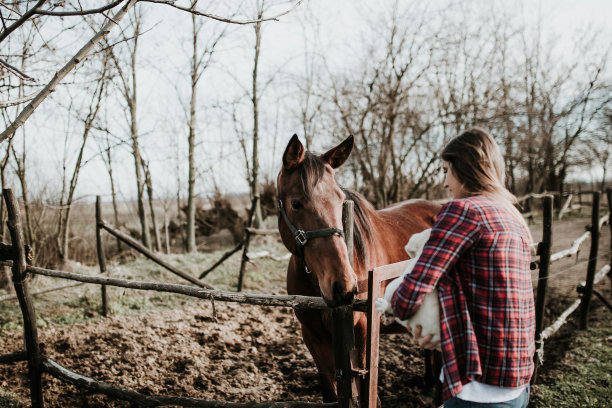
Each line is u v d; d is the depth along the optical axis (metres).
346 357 2.14
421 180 11.48
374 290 2.00
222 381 3.69
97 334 4.60
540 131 13.89
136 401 2.60
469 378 1.42
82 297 5.62
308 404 2.27
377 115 10.62
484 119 10.62
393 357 4.17
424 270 1.41
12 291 5.41
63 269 7.00
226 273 7.44
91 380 2.75
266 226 13.56
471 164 1.58
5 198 2.72
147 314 5.30
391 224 3.42
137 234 12.98
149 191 11.20
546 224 3.37
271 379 3.78
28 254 2.87
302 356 4.21
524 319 1.46
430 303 1.47
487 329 1.43
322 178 2.23
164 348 4.30
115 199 10.72
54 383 3.47
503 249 1.44
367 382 2.10
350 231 2.31
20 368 3.70
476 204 1.47
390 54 10.70
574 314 5.22
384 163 10.91
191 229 11.05
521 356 1.43
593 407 3.03
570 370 3.63
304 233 2.14
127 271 7.23
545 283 3.43
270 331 4.91
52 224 7.94
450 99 12.59
